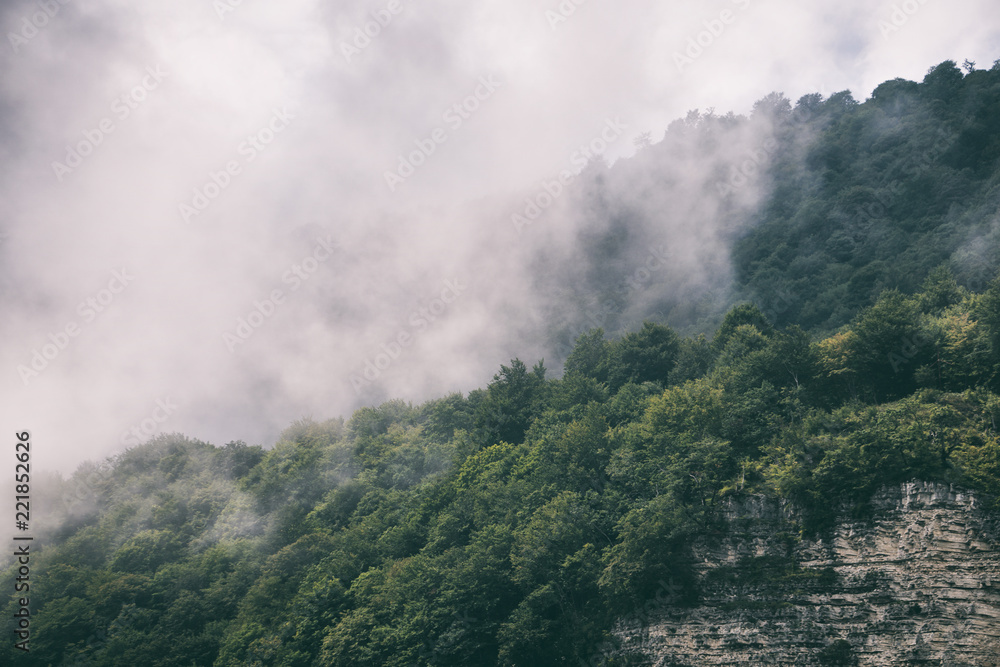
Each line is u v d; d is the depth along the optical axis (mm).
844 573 74000
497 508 99375
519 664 81562
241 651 106500
